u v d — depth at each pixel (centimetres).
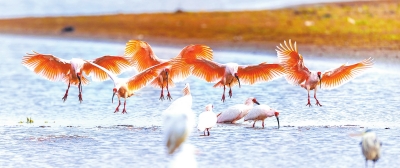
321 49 3036
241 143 1484
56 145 1506
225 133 1585
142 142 1517
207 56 1759
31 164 1352
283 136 1544
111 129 1667
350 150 1406
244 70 1705
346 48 3020
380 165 1291
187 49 1736
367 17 3847
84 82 1739
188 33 3894
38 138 1580
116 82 1630
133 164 1339
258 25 3891
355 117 1750
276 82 2409
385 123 1666
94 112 1928
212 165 1319
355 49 2981
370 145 1193
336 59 2795
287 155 1378
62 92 2352
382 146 1425
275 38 3478
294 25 3791
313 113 1817
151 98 2147
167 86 1722
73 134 1617
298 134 1561
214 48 3347
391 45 3034
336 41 3222
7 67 3106
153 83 1752
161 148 1461
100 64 1741
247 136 1551
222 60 2944
